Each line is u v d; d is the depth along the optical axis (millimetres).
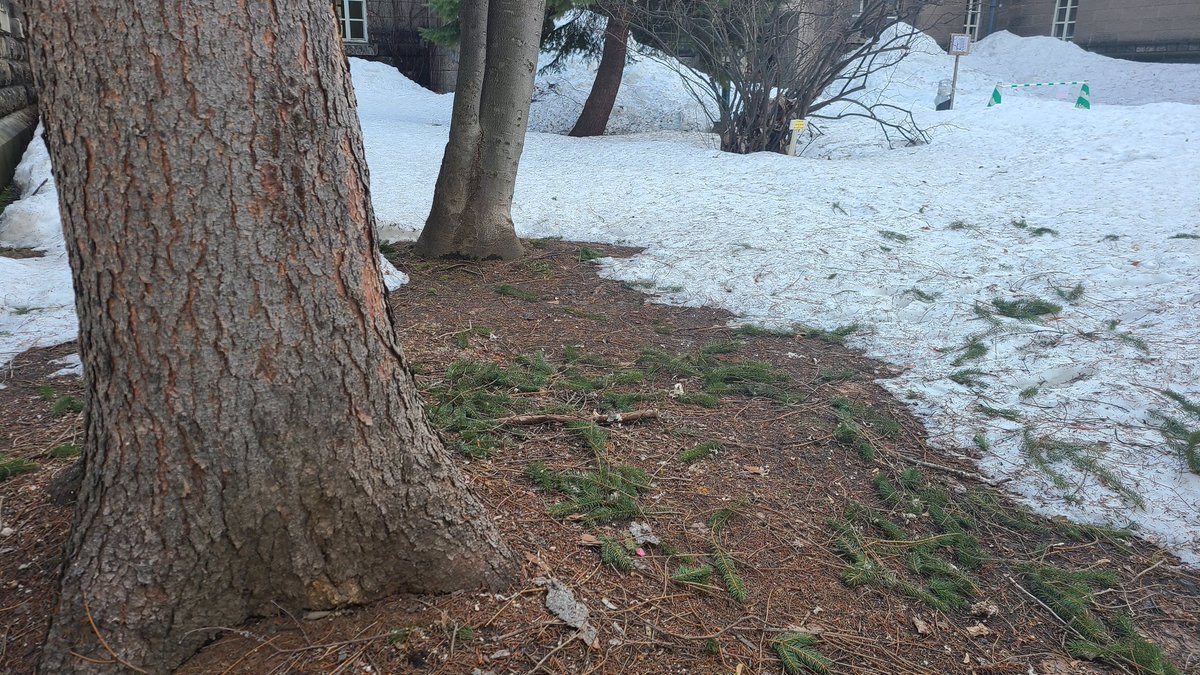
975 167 8672
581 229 7246
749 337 4918
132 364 1655
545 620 2123
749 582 2502
